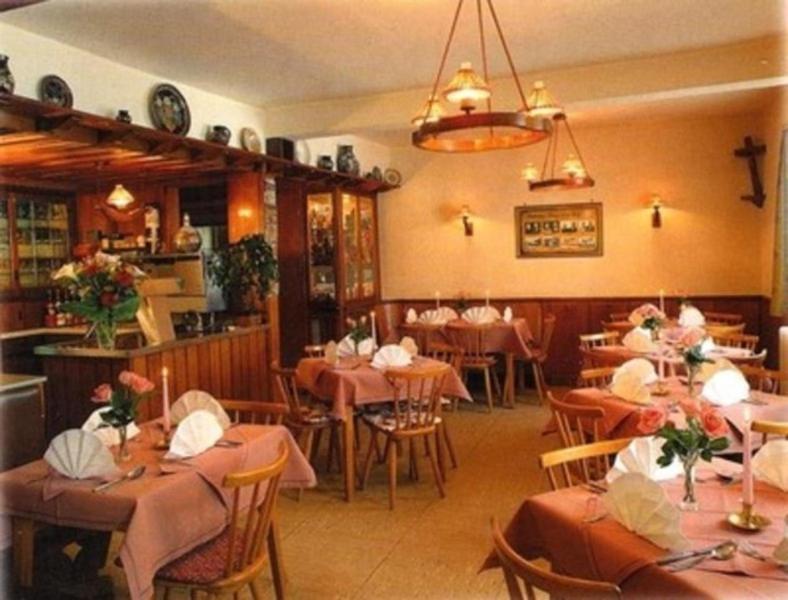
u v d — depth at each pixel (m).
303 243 6.97
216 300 5.80
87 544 2.77
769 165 6.35
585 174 6.42
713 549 1.62
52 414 4.20
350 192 7.24
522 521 2.02
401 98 5.48
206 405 2.85
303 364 4.51
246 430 2.77
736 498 1.95
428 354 6.19
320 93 5.46
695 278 7.04
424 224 7.96
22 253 6.68
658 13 3.87
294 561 3.09
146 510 2.06
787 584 1.46
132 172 5.78
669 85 4.66
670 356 4.12
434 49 4.39
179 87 5.04
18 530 2.25
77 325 6.54
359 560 3.10
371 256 7.78
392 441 3.82
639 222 7.19
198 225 6.68
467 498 3.89
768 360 6.42
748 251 6.85
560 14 3.84
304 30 3.96
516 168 7.59
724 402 3.11
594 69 4.86
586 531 1.77
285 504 3.83
